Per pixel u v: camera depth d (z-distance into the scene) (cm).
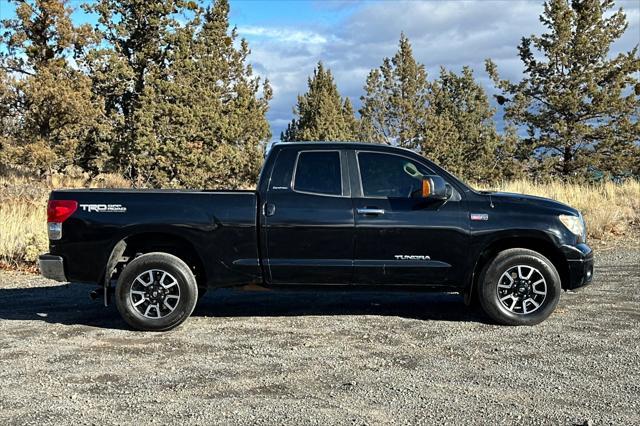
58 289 832
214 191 640
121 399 430
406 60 3831
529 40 2952
